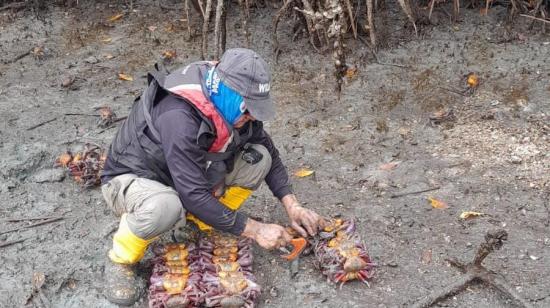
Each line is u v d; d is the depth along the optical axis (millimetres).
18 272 3074
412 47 5039
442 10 5488
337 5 3873
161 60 4992
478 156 3830
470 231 3275
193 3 5332
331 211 3436
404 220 3363
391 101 4371
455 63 4805
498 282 2895
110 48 5211
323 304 2869
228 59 2582
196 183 2625
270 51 5062
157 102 2711
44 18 5676
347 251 2932
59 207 3508
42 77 4820
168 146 2604
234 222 2721
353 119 4223
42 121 4270
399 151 3908
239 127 2703
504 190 3549
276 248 2969
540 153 3822
